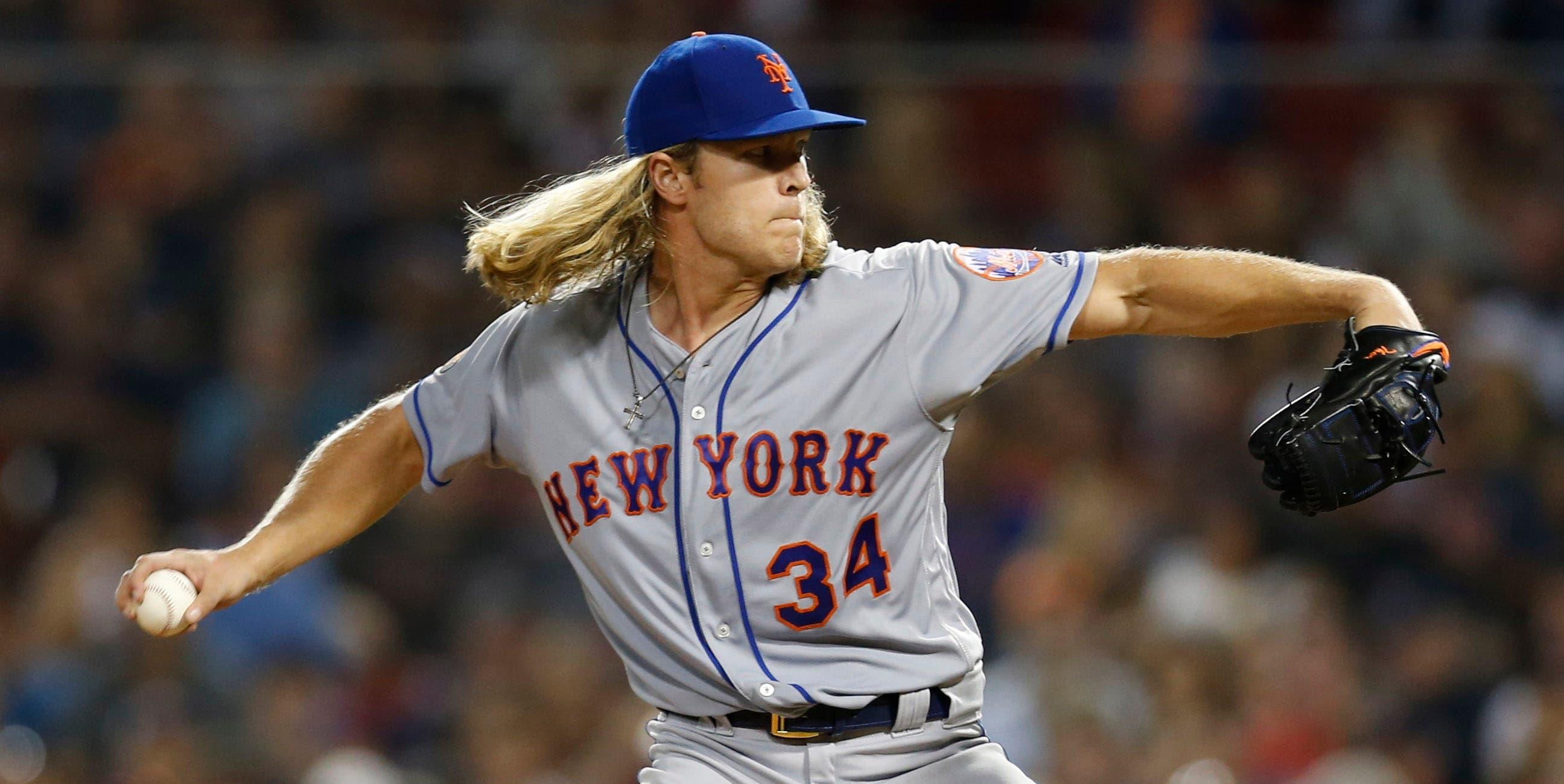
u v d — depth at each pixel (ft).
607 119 107.76
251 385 105.29
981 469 100.37
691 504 41.29
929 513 42.50
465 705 95.55
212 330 106.93
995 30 110.93
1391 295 40.19
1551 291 104.17
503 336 44.39
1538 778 85.46
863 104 104.88
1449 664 92.38
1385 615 95.04
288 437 104.32
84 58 107.24
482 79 108.27
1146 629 90.94
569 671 94.79
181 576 42.09
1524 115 104.53
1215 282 40.78
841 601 41.32
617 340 42.91
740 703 42.04
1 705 98.12
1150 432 101.14
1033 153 105.50
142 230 107.55
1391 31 110.63
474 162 108.58
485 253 42.80
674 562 41.65
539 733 93.35
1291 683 88.84
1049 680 89.04
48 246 107.86
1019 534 98.02
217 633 96.73
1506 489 98.53
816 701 41.34
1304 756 87.35
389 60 107.65
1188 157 106.22
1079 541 94.32
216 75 107.55
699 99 40.86
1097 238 104.99
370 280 107.34
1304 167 106.01
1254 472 99.81
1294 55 105.29
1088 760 86.02
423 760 94.58
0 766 95.66
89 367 107.04
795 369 41.34
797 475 41.06
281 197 107.86
